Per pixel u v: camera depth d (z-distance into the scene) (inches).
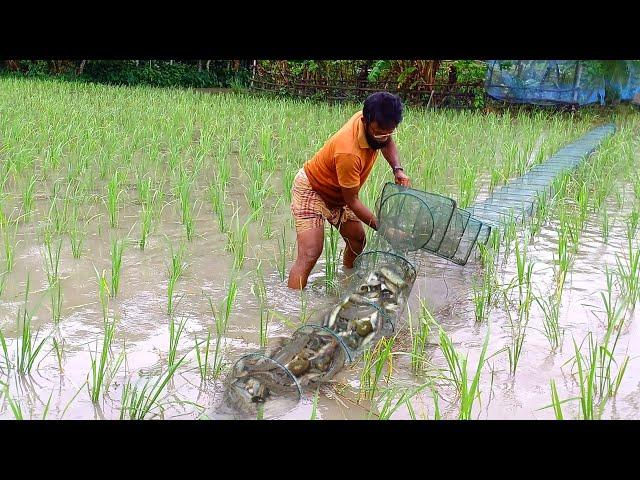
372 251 167.5
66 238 220.8
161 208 249.9
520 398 130.7
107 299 173.3
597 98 636.7
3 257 199.9
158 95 650.2
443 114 578.2
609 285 166.4
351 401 129.5
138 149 379.9
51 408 122.5
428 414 125.4
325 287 187.9
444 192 295.7
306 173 184.1
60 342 149.0
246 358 132.8
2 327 154.9
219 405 125.4
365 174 178.9
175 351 142.0
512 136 458.9
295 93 738.8
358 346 142.6
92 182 293.0
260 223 247.8
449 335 159.0
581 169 343.3
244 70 924.6
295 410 125.2
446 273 202.2
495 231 212.7
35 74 863.1
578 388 135.0
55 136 362.9
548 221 254.5
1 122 394.9
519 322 161.9
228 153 382.0
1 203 235.1
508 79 632.4
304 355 133.6
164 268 197.9
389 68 669.9
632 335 159.0
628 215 263.6
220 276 193.5
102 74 876.0
